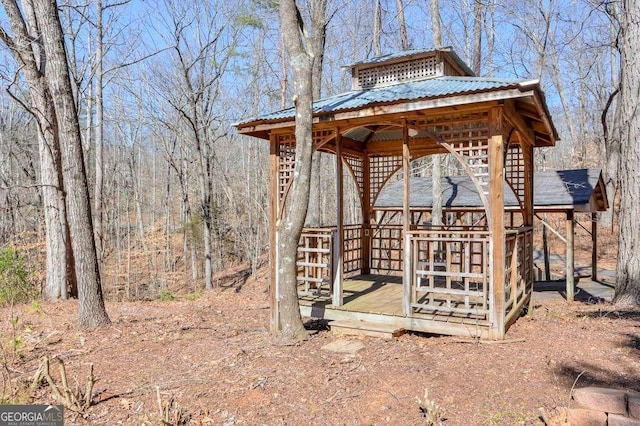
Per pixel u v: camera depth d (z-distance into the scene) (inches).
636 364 155.8
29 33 344.8
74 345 211.2
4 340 206.4
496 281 186.5
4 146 697.0
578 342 183.2
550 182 386.6
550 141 277.7
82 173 240.8
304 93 194.7
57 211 353.1
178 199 1008.9
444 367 162.2
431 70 240.5
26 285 355.6
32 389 150.7
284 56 572.1
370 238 333.1
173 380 162.9
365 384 152.7
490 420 125.6
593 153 940.0
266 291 503.2
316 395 146.6
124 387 157.6
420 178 527.2
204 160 688.4
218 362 180.5
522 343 183.8
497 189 183.6
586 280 442.9
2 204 681.6
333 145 277.4
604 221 722.2
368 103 195.0
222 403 143.0
